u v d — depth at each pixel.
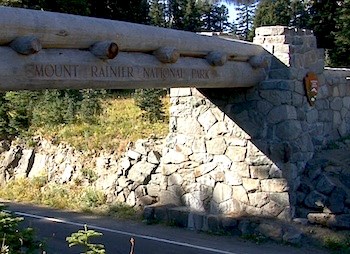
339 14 17.66
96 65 6.09
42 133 13.70
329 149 10.09
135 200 10.79
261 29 9.27
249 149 9.30
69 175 12.32
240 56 8.61
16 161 13.52
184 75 7.52
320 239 8.20
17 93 14.46
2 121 14.09
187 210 9.62
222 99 9.59
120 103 14.84
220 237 8.79
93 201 11.18
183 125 10.11
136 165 11.05
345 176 9.04
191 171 9.98
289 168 9.00
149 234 9.00
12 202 11.90
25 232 4.74
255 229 8.69
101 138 12.60
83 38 5.89
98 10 24.38
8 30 5.03
